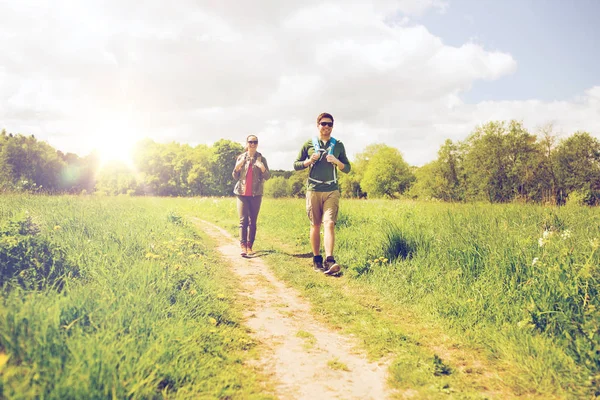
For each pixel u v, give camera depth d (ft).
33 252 12.49
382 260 18.42
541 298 11.62
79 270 12.76
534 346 9.57
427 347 10.51
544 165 97.04
